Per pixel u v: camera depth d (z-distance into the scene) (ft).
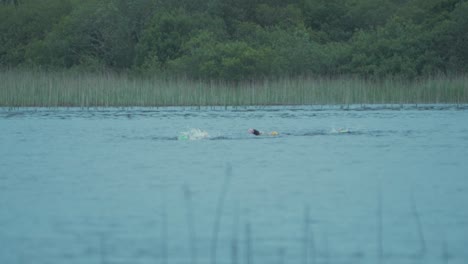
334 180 208.54
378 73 558.97
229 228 158.61
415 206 176.65
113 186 202.08
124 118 400.88
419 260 138.31
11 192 195.42
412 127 345.72
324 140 298.56
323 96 483.10
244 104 480.23
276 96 482.28
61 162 245.65
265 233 154.81
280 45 609.01
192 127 350.02
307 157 252.21
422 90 497.87
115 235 153.79
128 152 268.21
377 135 315.37
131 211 173.17
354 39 637.30
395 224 161.27
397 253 142.20
